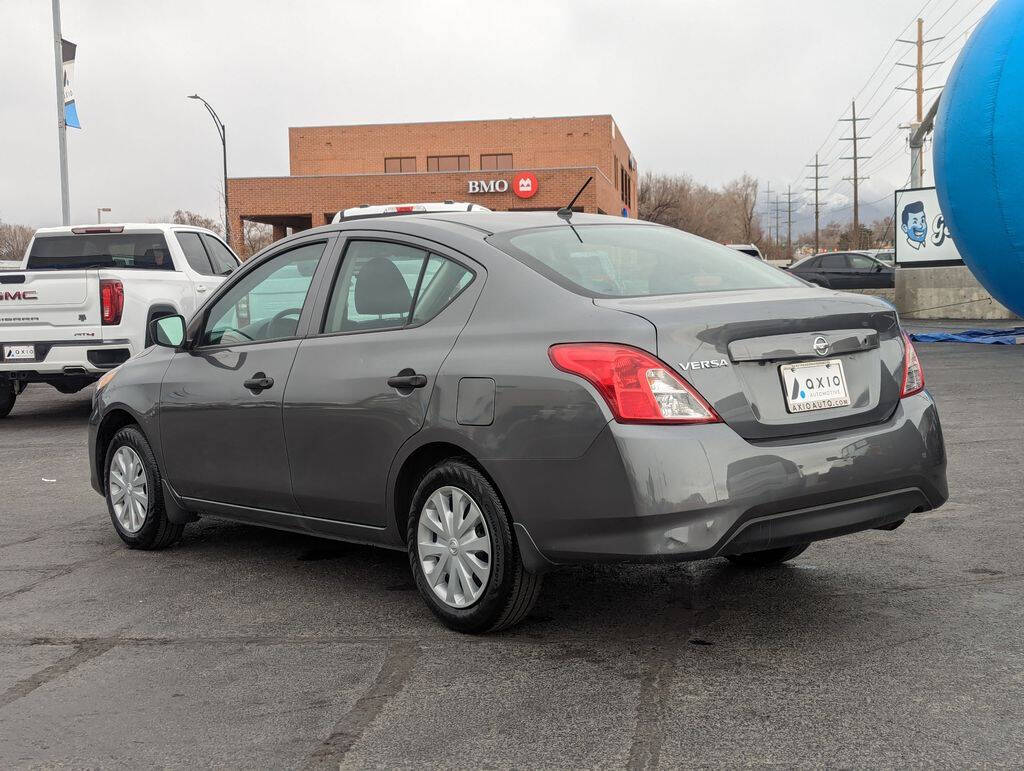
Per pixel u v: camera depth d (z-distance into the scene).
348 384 4.61
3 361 11.31
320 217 45.75
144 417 5.82
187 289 12.41
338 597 4.93
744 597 4.69
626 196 72.44
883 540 5.62
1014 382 12.23
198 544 6.13
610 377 3.74
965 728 3.21
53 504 7.42
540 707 3.50
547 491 3.87
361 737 3.31
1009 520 5.95
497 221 4.70
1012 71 16.03
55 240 12.80
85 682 3.88
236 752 3.23
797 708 3.41
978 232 16.84
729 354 3.81
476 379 4.10
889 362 4.19
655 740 3.21
